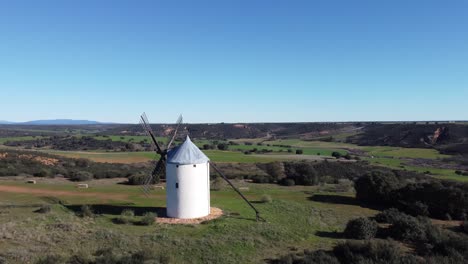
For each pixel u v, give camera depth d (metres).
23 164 66.31
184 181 31.39
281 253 25.31
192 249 24.66
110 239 25.08
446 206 37.94
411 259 22.78
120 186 50.69
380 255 23.48
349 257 23.45
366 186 44.59
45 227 27.05
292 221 33.19
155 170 40.38
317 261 22.66
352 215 37.53
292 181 57.91
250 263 23.50
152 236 26.08
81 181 55.69
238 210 35.56
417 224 29.38
